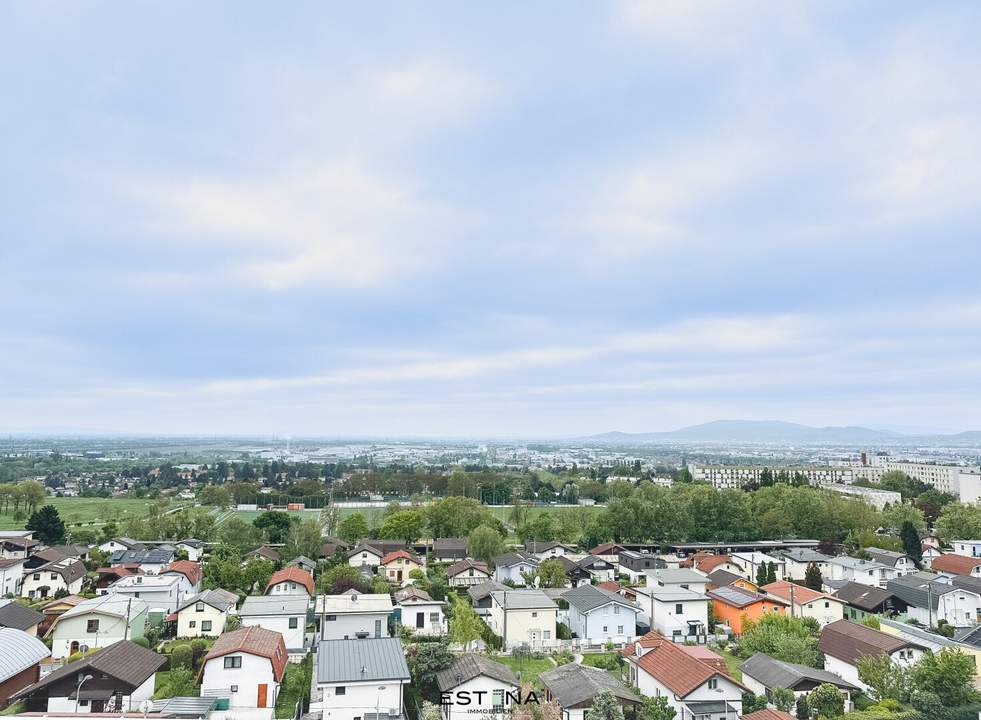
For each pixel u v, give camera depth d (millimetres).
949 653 35844
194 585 63906
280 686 38750
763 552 86938
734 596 55594
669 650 38344
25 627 46000
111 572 68500
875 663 37188
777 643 43469
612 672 42031
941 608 54438
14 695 34438
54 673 36062
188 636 49344
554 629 49156
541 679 37219
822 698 33938
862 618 54594
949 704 34188
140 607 49094
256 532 85125
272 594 55188
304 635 46500
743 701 34906
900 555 75500
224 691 35125
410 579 70438
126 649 37781
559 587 66812
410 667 37750
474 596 58594
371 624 46500
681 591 53969
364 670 33500
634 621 50969
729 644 49500
